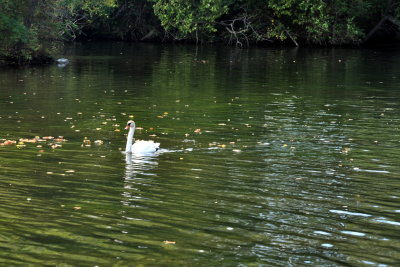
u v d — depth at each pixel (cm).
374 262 855
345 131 1780
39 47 3797
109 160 1404
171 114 2055
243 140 1641
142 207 1071
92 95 2497
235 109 2173
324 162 1412
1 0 3500
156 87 2798
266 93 2619
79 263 832
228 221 1007
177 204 1091
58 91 2606
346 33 5469
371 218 1038
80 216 1017
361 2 5338
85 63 3966
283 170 1338
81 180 1233
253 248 896
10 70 3469
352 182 1254
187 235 941
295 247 904
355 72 3512
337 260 859
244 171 1323
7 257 847
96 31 6469
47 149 1506
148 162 1389
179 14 5406
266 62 4150
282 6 5291
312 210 1073
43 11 3841
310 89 2758
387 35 5994
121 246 893
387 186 1230
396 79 3162
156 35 6172
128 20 6269
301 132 1761
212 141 1623
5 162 1366
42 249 877
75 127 1806
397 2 5562
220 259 855
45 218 1004
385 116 2050
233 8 5678
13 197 1111
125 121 1914
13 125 1817
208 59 4350
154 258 853
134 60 4225
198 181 1241
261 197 1141
